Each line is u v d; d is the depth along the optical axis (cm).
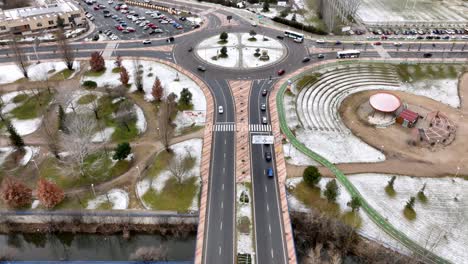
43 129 12625
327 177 10862
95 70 15862
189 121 13038
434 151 11988
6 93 14450
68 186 10556
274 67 16288
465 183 10838
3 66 16250
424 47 18038
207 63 16562
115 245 9694
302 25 19625
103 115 13288
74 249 9719
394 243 9062
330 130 12912
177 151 11719
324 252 9138
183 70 16050
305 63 16638
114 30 19738
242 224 9400
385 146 12244
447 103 14338
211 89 14738
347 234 9144
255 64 16500
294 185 10581
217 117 13212
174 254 9244
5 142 12081
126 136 12362
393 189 10525
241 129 12669
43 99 14112
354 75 15900
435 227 9519
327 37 19025
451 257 8756
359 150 12044
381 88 15250
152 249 9012
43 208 9906
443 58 17050
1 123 12938
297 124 12988
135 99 14188
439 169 11306
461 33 19425
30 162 11319
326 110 13925
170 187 10500
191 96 13862
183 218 9675
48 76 15588
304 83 15125
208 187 10450
